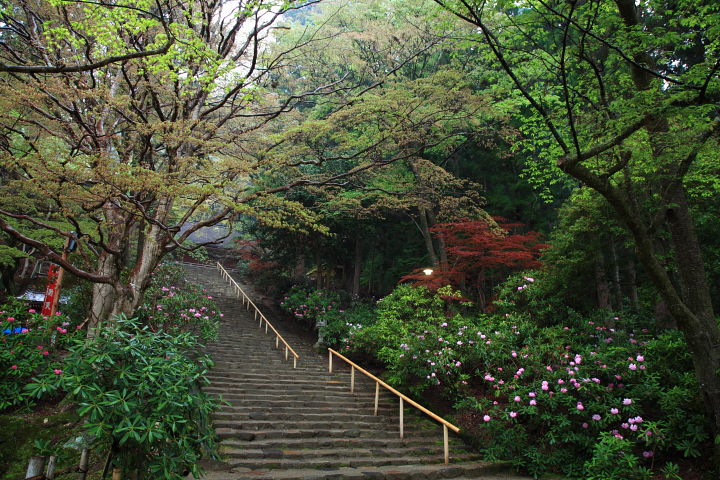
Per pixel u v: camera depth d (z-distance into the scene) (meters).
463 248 11.03
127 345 3.33
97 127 7.57
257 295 18.75
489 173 14.40
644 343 7.08
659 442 5.56
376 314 13.29
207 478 4.83
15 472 4.89
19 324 6.55
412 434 7.33
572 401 6.56
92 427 2.88
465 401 7.31
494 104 10.59
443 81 9.22
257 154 8.46
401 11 11.37
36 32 7.36
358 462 5.94
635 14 5.52
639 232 5.38
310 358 11.51
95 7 5.34
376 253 18.25
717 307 9.45
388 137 8.97
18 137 8.30
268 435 6.37
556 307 9.02
